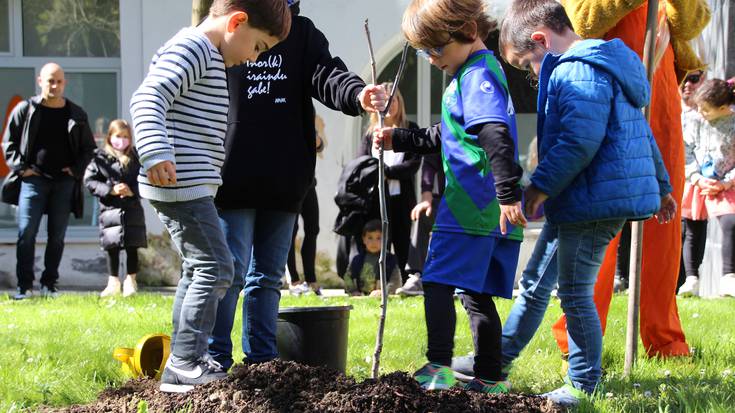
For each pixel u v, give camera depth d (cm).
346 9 1190
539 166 393
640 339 569
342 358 468
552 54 411
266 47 409
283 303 870
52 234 1021
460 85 423
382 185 394
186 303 396
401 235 970
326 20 1189
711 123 973
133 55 1201
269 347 454
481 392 405
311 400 365
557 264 438
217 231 397
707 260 1069
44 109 1005
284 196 452
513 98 1223
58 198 1016
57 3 1230
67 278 1194
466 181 421
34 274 1109
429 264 427
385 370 520
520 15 432
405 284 978
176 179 386
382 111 412
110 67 1231
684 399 395
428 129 466
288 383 378
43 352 544
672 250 532
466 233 420
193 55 390
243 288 465
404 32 430
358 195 966
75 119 1015
